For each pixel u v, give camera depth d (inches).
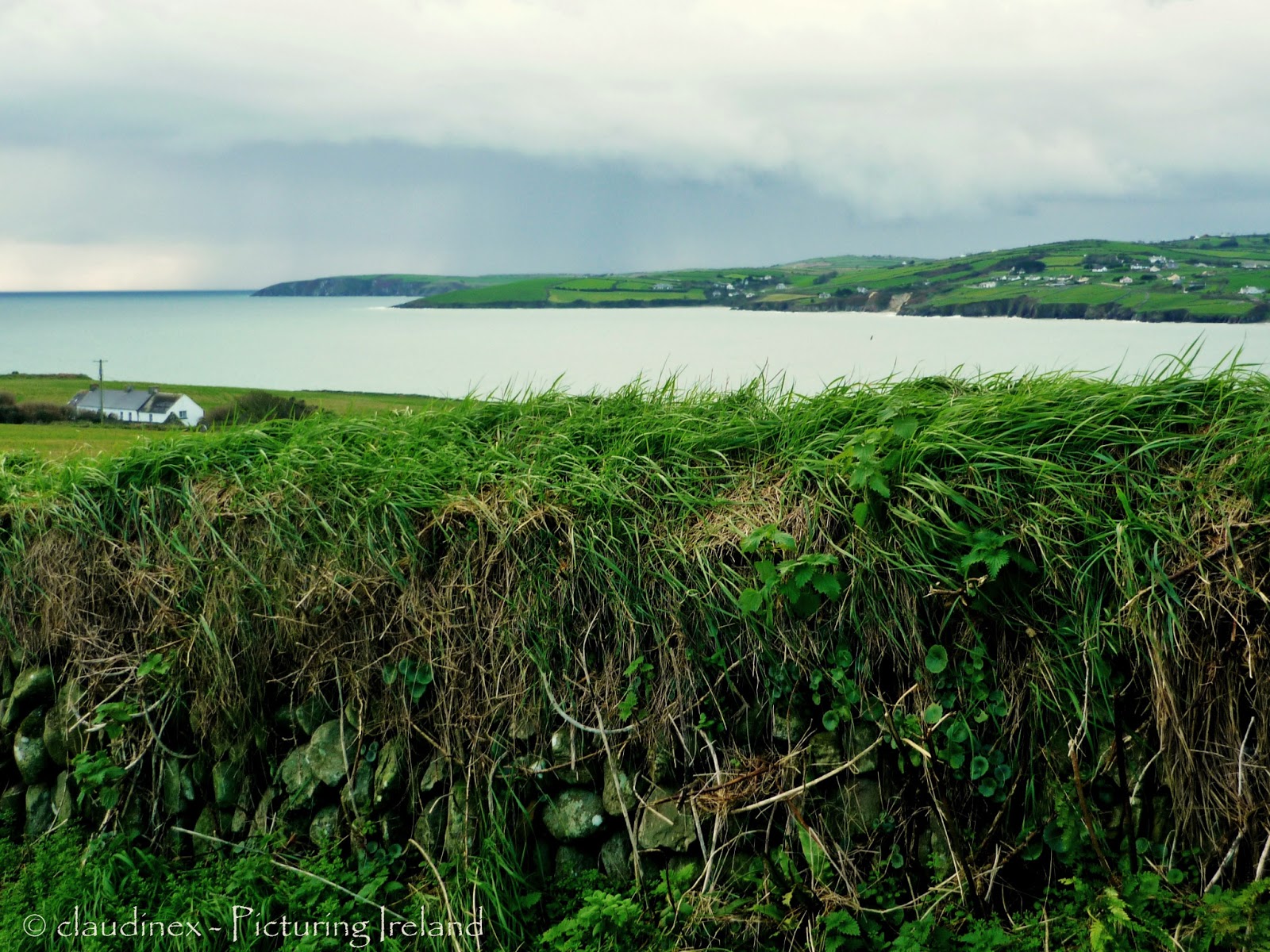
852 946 96.2
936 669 98.9
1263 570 91.3
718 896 103.1
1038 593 99.8
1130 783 96.5
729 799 99.4
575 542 113.0
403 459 130.3
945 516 98.4
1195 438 101.0
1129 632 95.9
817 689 106.7
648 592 111.6
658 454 125.5
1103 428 104.0
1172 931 88.5
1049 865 99.9
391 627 119.3
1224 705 92.4
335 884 111.0
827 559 100.0
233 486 133.6
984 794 99.7
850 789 105.0
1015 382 121.3
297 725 125.0
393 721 118.9
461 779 114.4
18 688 141.1
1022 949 92.2
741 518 111.9
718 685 109.6
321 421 150.3
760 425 124.8
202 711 128.0
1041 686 98.3
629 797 110.3
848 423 119.8
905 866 102.4
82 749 135.3
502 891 107.6
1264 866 90.1
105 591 136.4
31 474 154.6
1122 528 94.6
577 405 146.0
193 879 121.7
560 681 113.8
